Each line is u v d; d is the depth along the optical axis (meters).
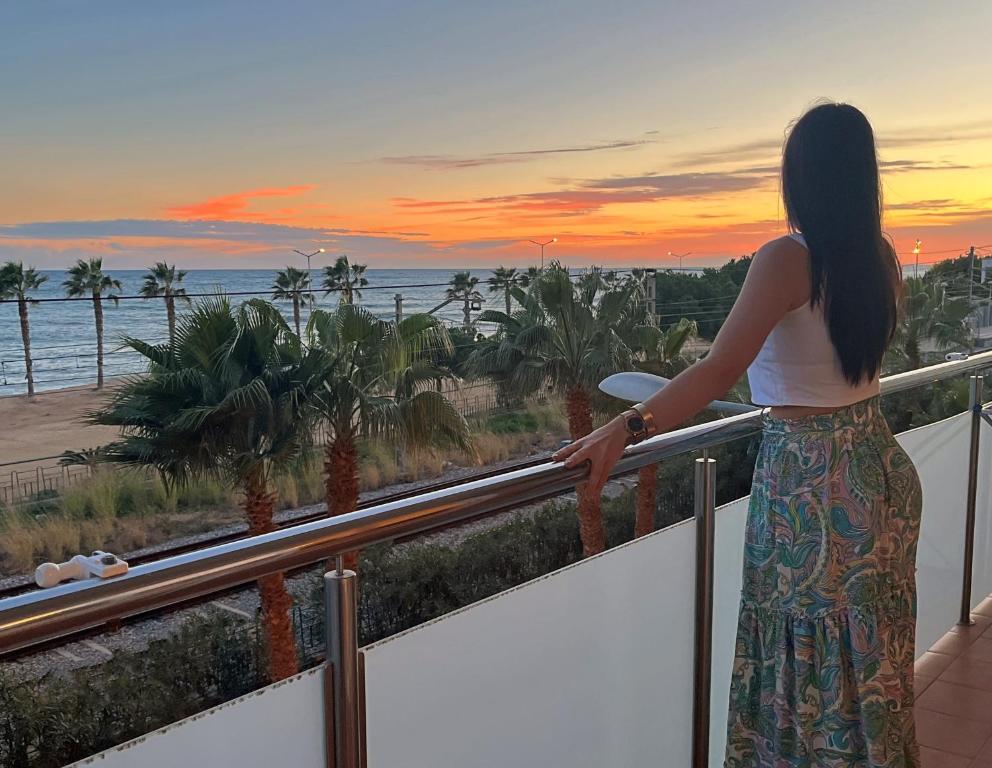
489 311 15.52
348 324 12.41
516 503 1.05
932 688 2.25
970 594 2.62
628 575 1.36
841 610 1.25
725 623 1.59
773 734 1.32
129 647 13.27
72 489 20.48
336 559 0.92
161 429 11.30
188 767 0.80
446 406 12.91
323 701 0.92
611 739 1.35
